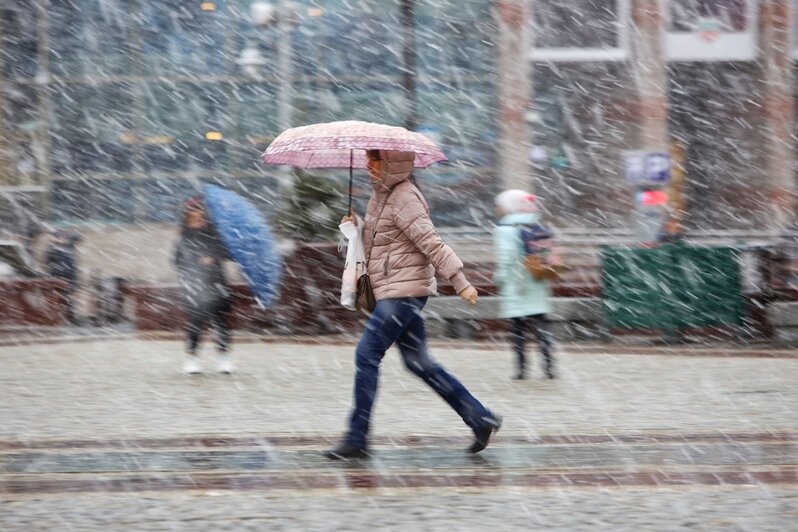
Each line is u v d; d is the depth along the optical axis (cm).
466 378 2719
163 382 2641
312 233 3956
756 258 3609
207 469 1552
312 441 1800
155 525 1233
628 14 5684
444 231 5619
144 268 5766
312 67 5741
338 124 1598
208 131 5878
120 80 5900
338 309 3884
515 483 1460
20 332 4084
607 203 5709
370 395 1609
